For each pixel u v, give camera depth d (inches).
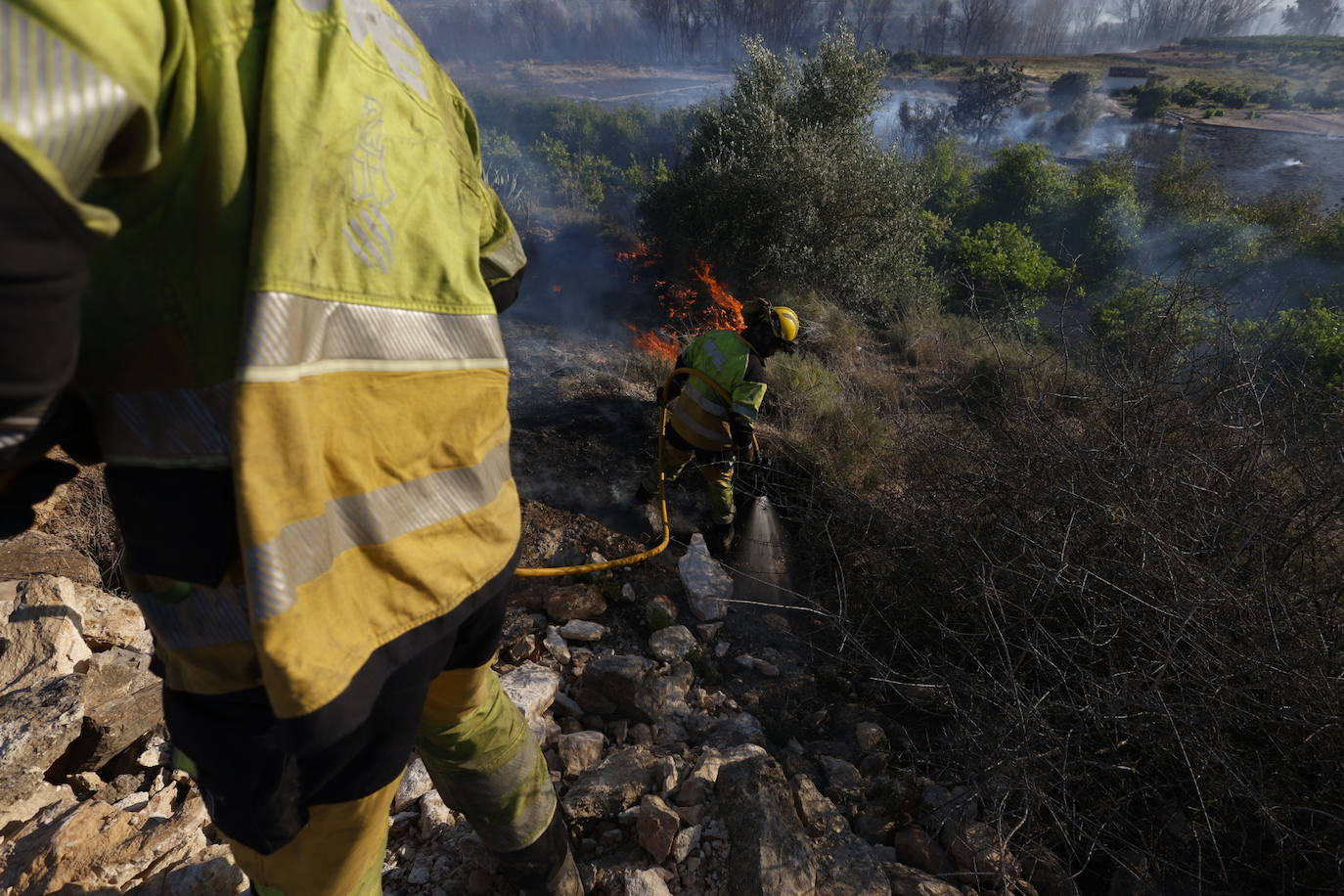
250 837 39.9
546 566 162.1
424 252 34.5
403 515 35.3
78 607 103.7
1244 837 98.0
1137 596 113.1
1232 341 147.2
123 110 21.8
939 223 567.5
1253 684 103.3
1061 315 185.2
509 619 140.3
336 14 30.7
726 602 150.6
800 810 97.2
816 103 439.2
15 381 20.4
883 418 227.9
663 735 115.8
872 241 412.8
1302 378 137.9
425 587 36.5
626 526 186.9
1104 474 128.0
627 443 225.1
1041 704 109.0
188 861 76.0
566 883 69.0
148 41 23.5
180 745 37.4
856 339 342.6
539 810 62.7
